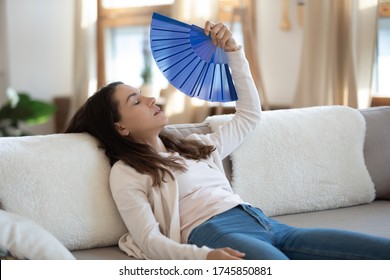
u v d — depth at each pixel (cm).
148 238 218
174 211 232
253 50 516
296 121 296
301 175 287
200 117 549
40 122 664
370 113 320
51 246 196
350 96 450
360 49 451
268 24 543
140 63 672
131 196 230
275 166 282
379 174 309
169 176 240
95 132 253
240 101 278
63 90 733
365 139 311
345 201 297
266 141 283
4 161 227
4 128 659
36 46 708
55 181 232
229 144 271
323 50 468
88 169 241
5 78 688
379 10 462
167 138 263
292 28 527
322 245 217
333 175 294
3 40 687
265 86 551
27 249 191
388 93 488
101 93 256
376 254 205
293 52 528
